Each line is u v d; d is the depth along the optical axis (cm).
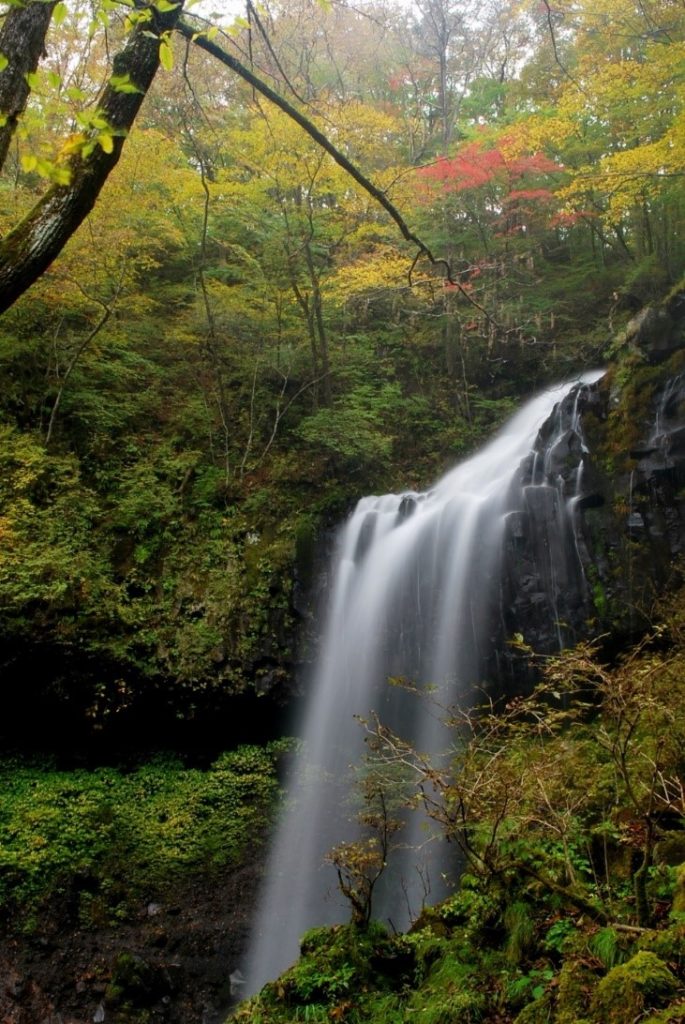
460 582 1135
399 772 975
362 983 459
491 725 506
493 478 1308
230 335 1502
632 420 1087
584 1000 337
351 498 1320
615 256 1783
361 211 1427
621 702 414
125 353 1409
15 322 1302
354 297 1580
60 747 1076
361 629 1177
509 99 1923
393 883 894
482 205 1691
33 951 838
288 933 903
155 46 351
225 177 1362
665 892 417
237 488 1293
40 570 1070
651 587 999
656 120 1339
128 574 1139
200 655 1084
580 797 522
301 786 1062
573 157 1642
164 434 1401
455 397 1639
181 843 978
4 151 324
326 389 1478
